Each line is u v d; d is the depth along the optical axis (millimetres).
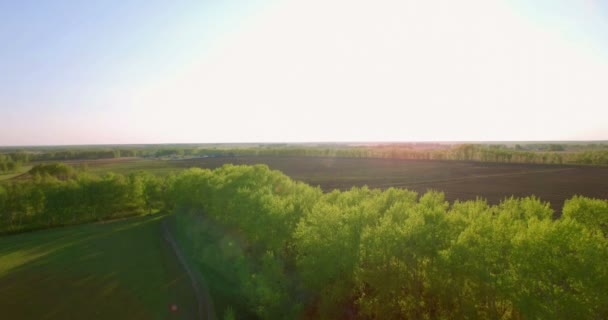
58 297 36344
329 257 28781
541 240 20625
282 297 29641
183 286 38188
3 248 53875
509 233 23688
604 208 32219
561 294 18953
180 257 47594
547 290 19641
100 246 53062
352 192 47375
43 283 39812
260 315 29484
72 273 42469
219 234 50594
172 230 62188
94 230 63844
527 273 20234
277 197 44031
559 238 20359
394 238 26328
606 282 18578
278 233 37094
